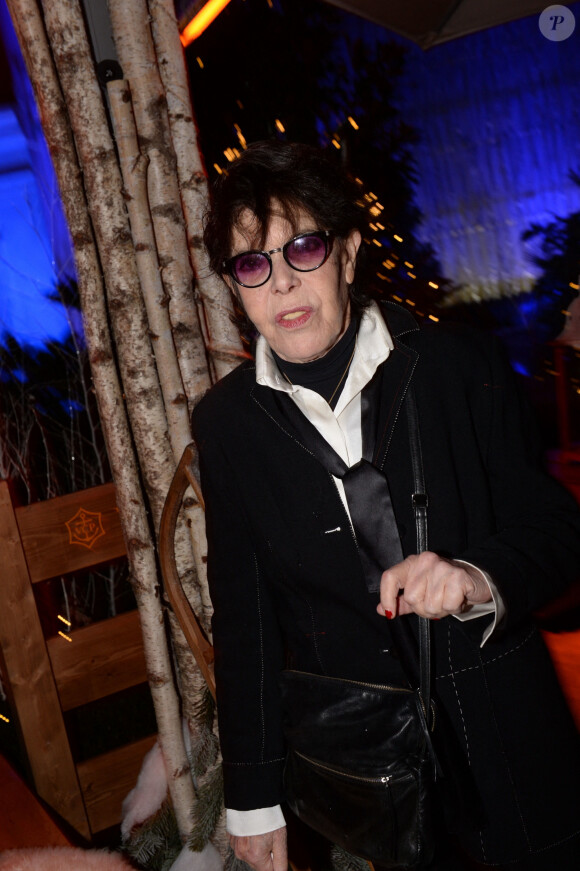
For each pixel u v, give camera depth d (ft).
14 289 11.85
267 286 3.88
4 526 6.99
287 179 3.76
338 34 13.60
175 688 7.10
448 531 4.01
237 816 4.63
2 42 12.73
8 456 11.06
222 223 3.92
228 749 4.66
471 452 4.07
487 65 20.31
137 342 6.31
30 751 7.30
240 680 4.64
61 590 11.91
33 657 7.22
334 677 4.31
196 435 4.59
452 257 21.45
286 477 4.25
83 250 6.25
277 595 4.56
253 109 13.07
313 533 4.19
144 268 6.21
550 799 4.09
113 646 7.57
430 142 20.80
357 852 4.17
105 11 6.04
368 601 4.12
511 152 20.76
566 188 20.72
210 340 6.62
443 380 4.10
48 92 5.98
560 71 19.98
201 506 6.58
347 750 4.08
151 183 6.20
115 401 6.53
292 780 4.46
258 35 12.94
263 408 4.28
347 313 4.16
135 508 6.69
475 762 4.08
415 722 3.96
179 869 6.81
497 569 3.59
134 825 7.42
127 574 12.34
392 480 4.04
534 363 19.44
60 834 6.48
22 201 12.23
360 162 14.43
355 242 4.14
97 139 5.97
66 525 7.25
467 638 4.01
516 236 21.16
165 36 6.18
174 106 6.28
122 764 7.72
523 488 4.13
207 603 6.75
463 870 4.73
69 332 12.09
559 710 4.22
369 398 4.07
